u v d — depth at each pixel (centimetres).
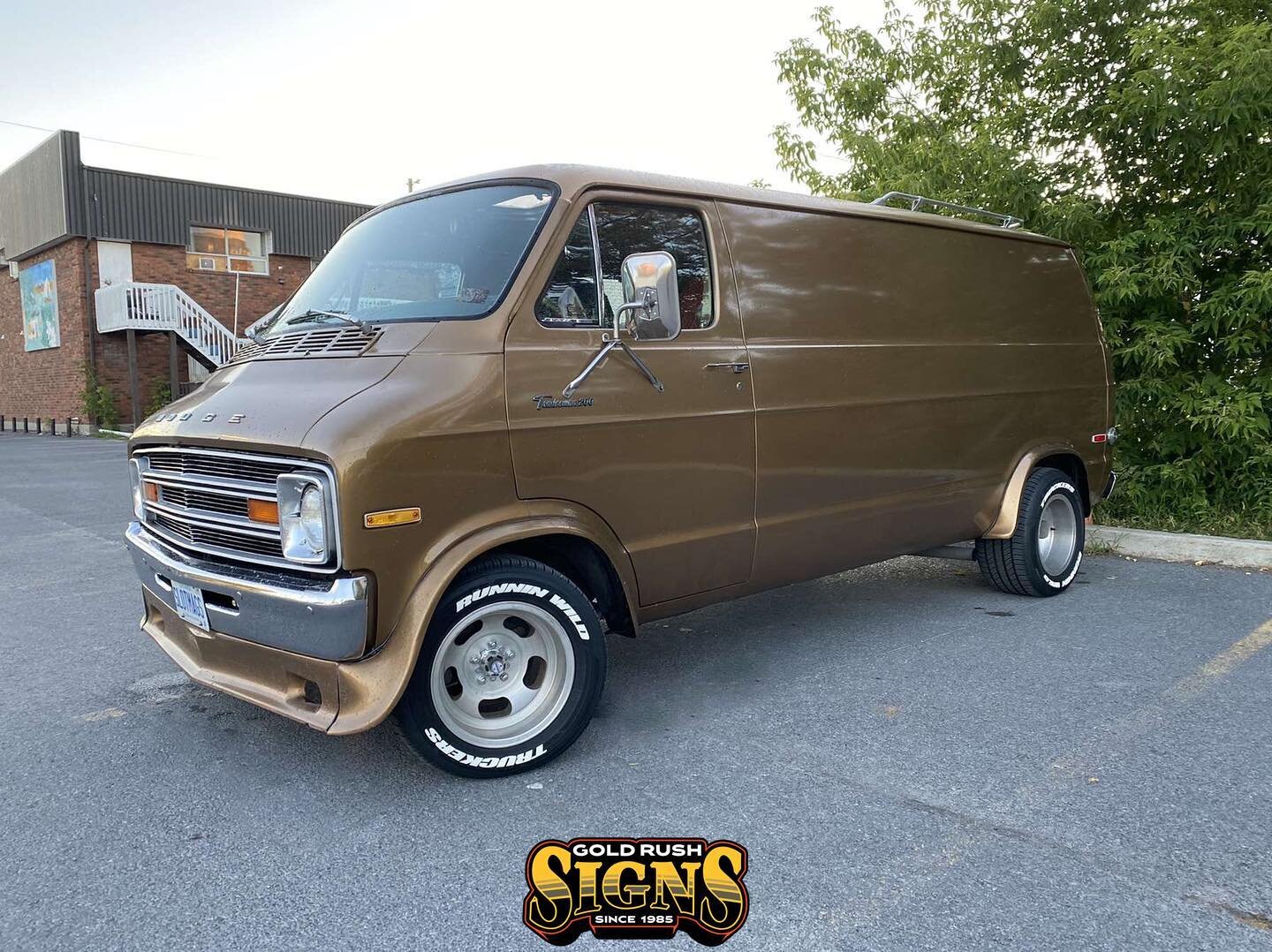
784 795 335
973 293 549
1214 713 404
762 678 461
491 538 335
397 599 318
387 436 313
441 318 357
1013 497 568
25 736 399
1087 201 825
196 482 350
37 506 1080
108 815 328
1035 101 869
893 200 891
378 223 430
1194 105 709
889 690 441
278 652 332
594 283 379
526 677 366
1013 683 446
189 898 276
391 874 288
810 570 466
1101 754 364
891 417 492
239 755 377
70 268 2448
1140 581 642
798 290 452
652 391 387
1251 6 770
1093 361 638
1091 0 794
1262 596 594
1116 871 282
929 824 312
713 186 430
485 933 258
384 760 371
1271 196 713
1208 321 754
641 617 404
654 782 348
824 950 246
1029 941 249
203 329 2436
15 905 273
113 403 2488
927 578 668
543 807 330
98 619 584
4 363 2980
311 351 367
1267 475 755
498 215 384
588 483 367
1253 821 311
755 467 428
